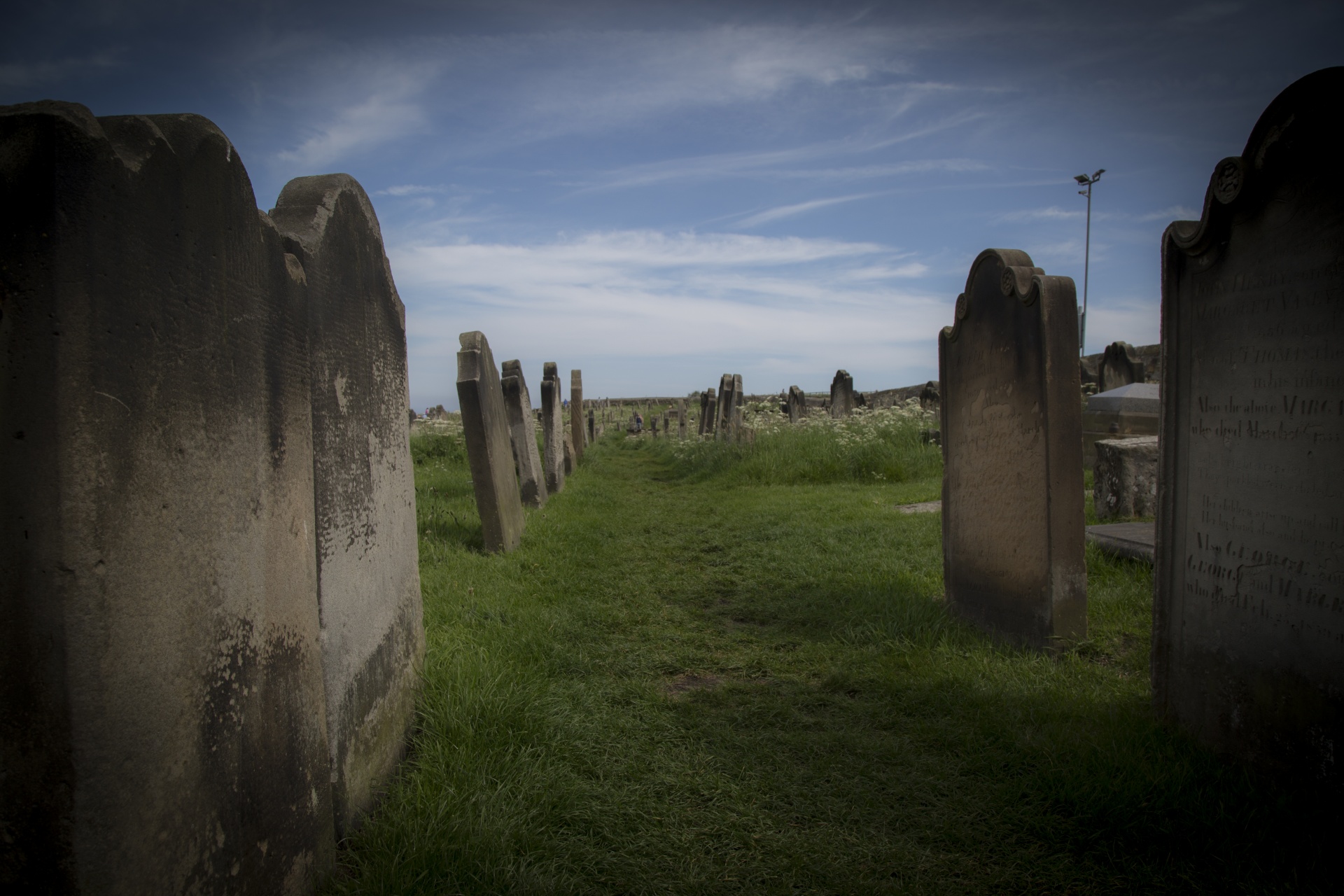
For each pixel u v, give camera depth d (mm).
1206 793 2613
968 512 4750
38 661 1316
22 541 1306
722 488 11383
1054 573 3982
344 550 2527
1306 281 2576
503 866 2295
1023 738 3049
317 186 2578
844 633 4480
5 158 1286
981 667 3846
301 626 2139
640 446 21906
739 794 2750
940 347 5086
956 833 2486
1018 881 2273
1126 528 5848
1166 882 2232
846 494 9727
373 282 2947
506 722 3146
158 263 1538
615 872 2336
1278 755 2693
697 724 3352
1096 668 3795
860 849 2438
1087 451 9617
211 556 1701
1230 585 2908
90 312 1351
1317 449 2539
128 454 1440
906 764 2938
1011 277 4191
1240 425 2861
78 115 1348
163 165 1562
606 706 3494
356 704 2568
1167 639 3240
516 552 6500
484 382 6461
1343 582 2449
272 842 1914
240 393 1854
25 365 1292
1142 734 3066
